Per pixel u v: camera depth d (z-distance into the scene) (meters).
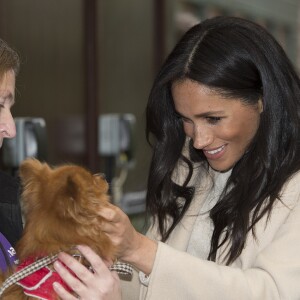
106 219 2.11
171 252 2.26
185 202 2.67
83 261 2.17
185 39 2.44
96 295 2.10
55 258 2.11
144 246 2.26
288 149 2.37
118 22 7.04
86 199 2.09
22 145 4.30
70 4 6.24
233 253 2.39
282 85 2.36
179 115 2.60
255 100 2.37
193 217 2.64
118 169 6.80
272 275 2.22
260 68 2.34
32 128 4.35
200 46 2.36
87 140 6.46
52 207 2.15
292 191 2.33
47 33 5.93
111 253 2.17
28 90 5.68
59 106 6.12
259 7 9.66
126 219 2.16
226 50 2.32
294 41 10.59
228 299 2.20
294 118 2.36
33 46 5.74
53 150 6.05
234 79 2.30
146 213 2.78
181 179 2.71
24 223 2.35
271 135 2.36
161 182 2.71
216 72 2.29
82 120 6.44
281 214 2.32
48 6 5.93
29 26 5.68
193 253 2.62
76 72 6.36
